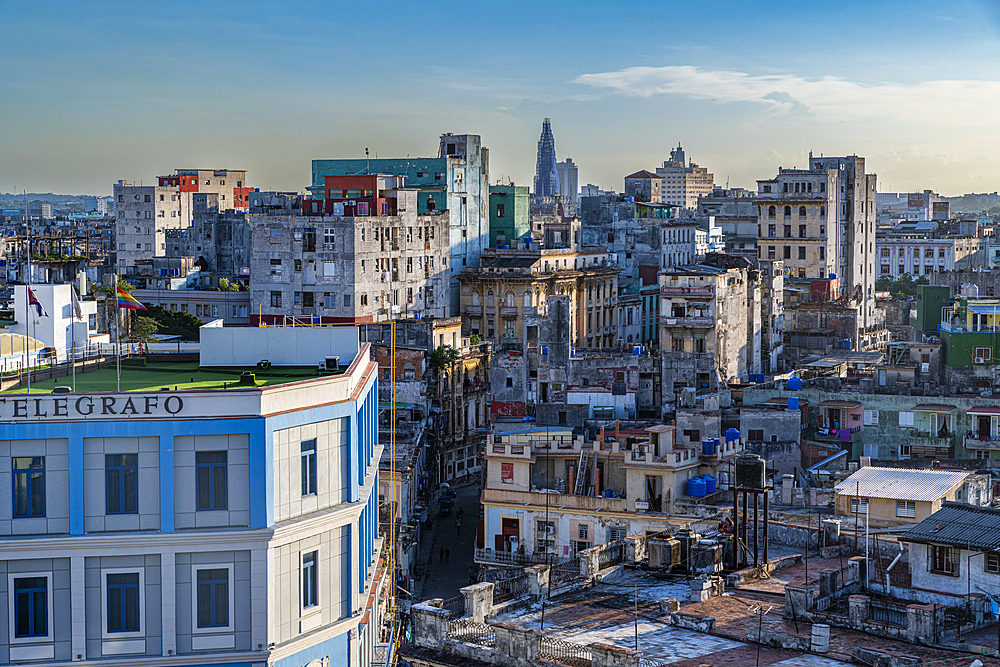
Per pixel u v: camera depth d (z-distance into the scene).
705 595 59.69
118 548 55.12
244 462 56.38
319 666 59.34
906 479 80.62
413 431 143.00
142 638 55.62
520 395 152.50
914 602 57.88
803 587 59.81
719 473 100.94
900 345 156.00
